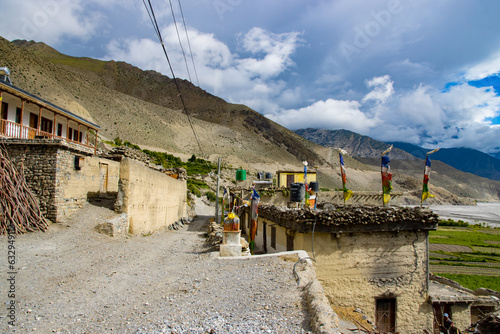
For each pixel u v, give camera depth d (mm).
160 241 18219
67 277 8758
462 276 29750
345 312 10945
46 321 5805
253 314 5789
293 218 12258
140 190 19391
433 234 61062
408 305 12148
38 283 8078
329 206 15336
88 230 14703
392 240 12234
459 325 12758
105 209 17297
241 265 9906
